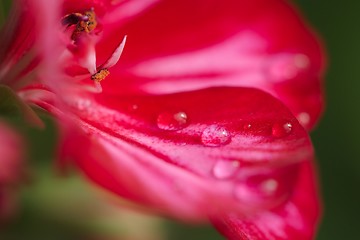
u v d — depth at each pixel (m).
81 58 0.08
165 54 0.10
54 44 0.07
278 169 0.09
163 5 0.09
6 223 0.12
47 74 0.07
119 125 0.09
